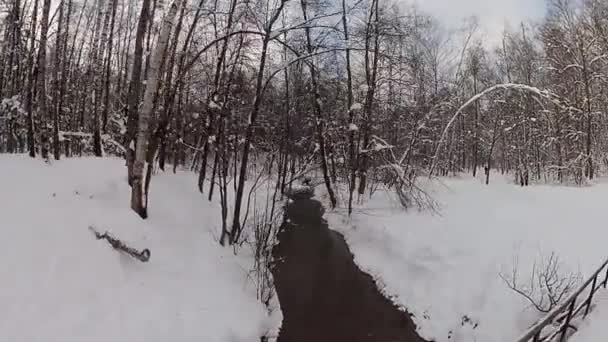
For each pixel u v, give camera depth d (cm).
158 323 651
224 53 1319
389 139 1756
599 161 2798
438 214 1291
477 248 991
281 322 860
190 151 2052
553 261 815
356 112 1644
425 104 1838
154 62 917
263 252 1091
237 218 1120
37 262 623
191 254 923
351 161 1609
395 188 1553
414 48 2275
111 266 710
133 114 1020
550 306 698
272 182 2042
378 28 1581
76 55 2364
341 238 1438
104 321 599
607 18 2877
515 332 716
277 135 1803
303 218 1719
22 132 1346
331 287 1047
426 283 973
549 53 2886
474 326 784
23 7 1583
